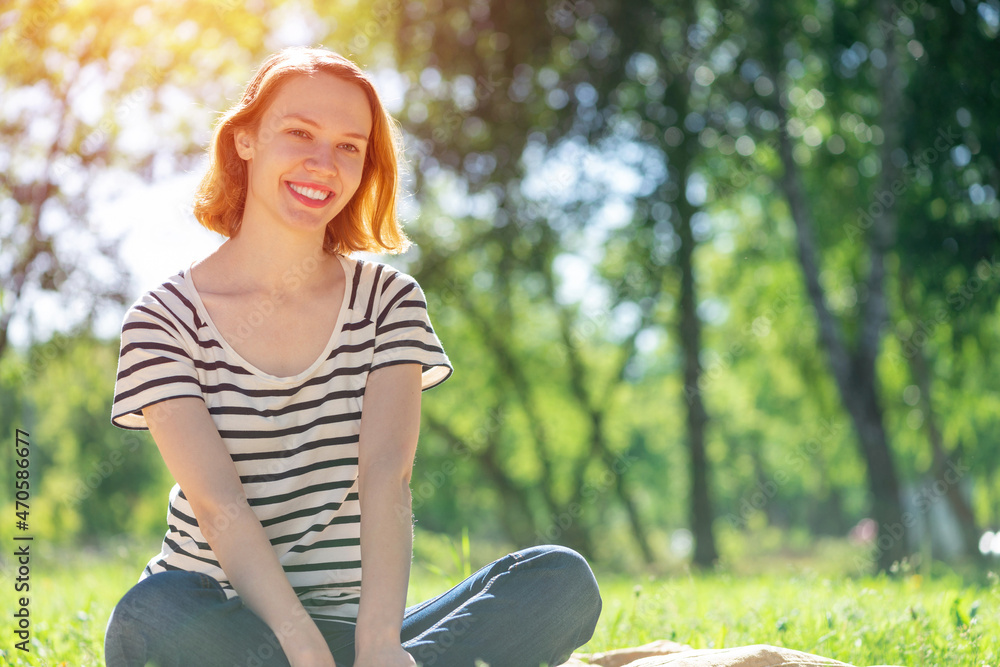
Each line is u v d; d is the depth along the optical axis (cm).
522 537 2205
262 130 209
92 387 1176
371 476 199
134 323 199
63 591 548
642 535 2128
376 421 206
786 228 1714
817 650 295
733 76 1264
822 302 1300
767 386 2270
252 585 183
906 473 2272
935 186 1134
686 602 434
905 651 288
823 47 1214
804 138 1452
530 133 1256
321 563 202
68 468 1769
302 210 206
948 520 2130
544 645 199
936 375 1627
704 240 1667
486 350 2039
